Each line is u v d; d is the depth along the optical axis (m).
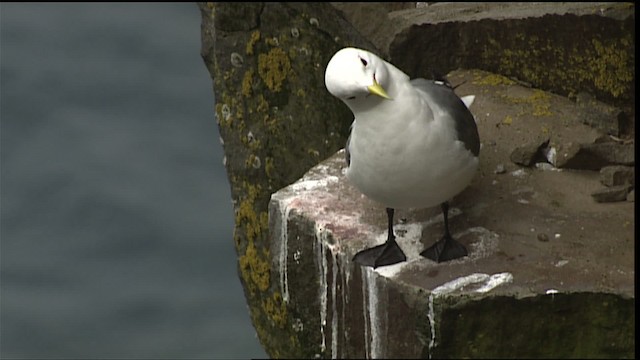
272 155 14.09
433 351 9.20
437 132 9.04
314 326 11.00
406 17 13.22
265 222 14.02
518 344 9.14
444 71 13.17
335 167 11.52
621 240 9.73
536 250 9.64
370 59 8.81
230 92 14.21
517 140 11.27
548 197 10.48
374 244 10.03
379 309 9.61
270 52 13.80
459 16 13.04
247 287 14.06
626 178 10.63
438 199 9.48
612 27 11.27
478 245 9.78
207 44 14.37
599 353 9.15
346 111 13.56
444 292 9.09
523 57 12.37
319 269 10.52
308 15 13.52
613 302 9.02
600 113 11.33
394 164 9.08
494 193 10.59
